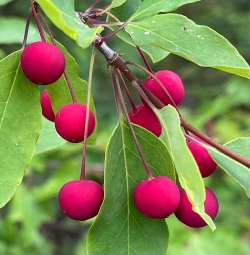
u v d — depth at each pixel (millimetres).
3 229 344
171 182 143
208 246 274
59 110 146
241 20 609
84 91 160
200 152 149
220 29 615
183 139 133
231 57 139
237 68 135
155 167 148
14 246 343
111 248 146
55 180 318
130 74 147
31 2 143
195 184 130
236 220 350
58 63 140
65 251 507
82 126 143
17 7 463
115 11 160
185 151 131
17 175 143
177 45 140
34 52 139
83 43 120
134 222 148
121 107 148
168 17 142
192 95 570
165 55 160
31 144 144
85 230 515
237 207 358
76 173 319
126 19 161
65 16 125
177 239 275
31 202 330
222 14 613
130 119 151
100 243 145
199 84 581
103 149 332
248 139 155
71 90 148
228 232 283
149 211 142
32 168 320
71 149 323
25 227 327
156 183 142
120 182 147
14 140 144
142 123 150
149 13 144
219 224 316
